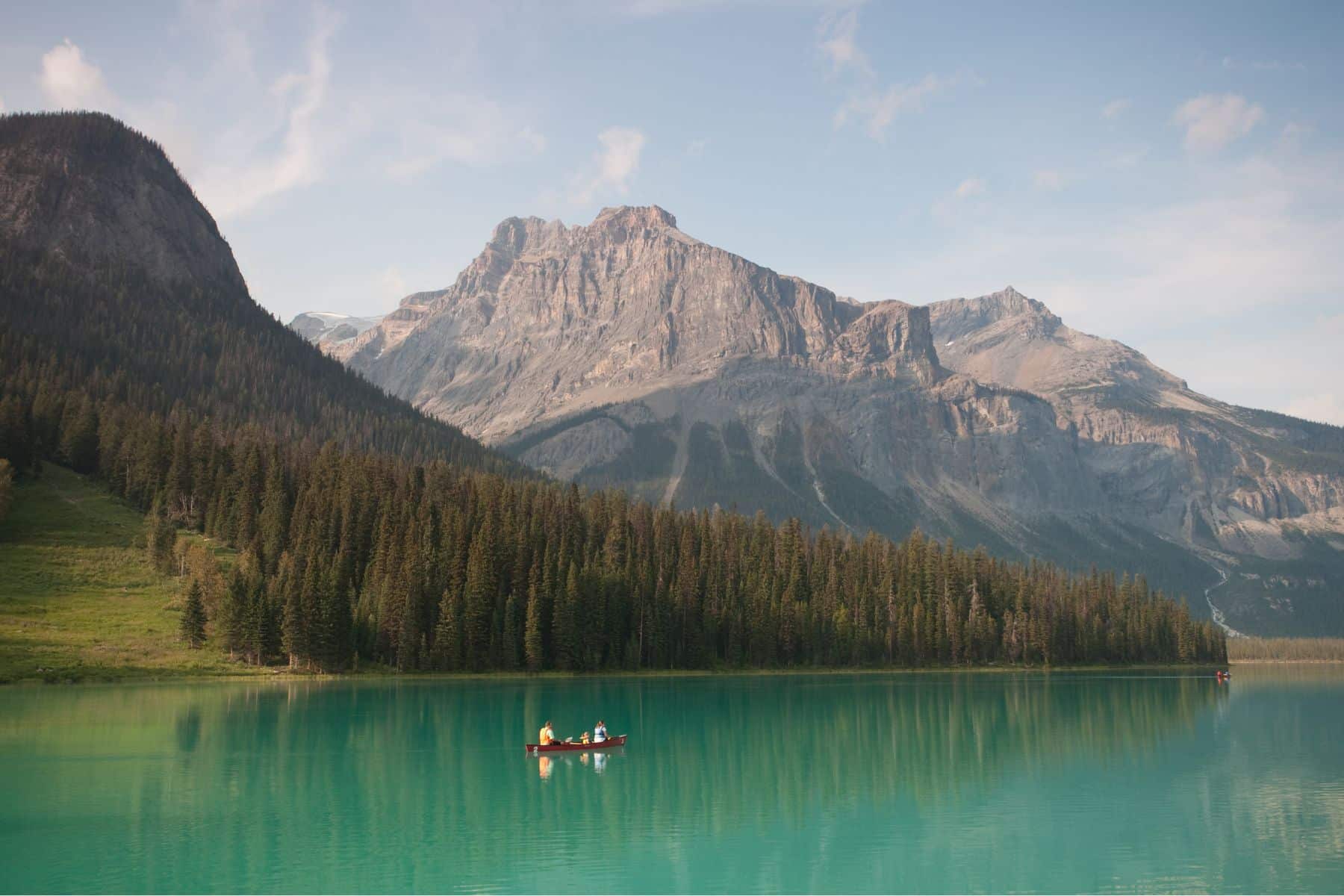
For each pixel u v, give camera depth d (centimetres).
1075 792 8450
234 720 11662
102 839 6644
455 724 11938
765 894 5728
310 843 6612
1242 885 5906
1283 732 12306
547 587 19325
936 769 9481
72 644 15450
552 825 7169
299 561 18288
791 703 15075
